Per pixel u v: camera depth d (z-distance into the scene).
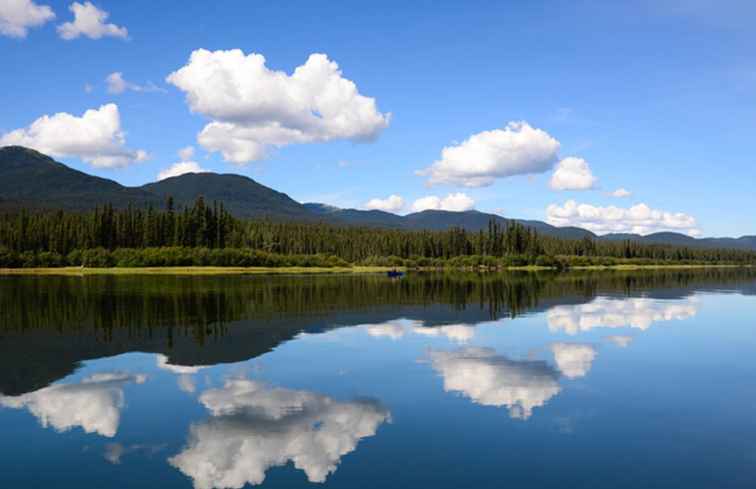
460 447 17.83
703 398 23.48
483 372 27.78
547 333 39.88
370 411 21.45
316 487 15.02
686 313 53.12
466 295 72.38
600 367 29.14
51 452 17.55
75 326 42.88
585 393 24.12
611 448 17.83
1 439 18.69
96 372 27.81
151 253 173.50
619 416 21.02
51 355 31.98
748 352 33.34
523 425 19.91
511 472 16.00
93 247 184.12
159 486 15.20
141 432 19.28
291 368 28.62
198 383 25.62
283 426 19.81
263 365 29.28
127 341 36.28
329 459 16.94
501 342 36.25
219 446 17.95
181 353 32.47
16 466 16.53
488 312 52.28
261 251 189.88
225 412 21.38
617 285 97.00
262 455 17.22
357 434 19.00
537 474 15.88
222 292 76.50
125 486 15.20
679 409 21.94
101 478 15.68
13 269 164.88
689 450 17.73
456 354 32.25
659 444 18.20
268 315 49.66
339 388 24.77
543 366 29.20
